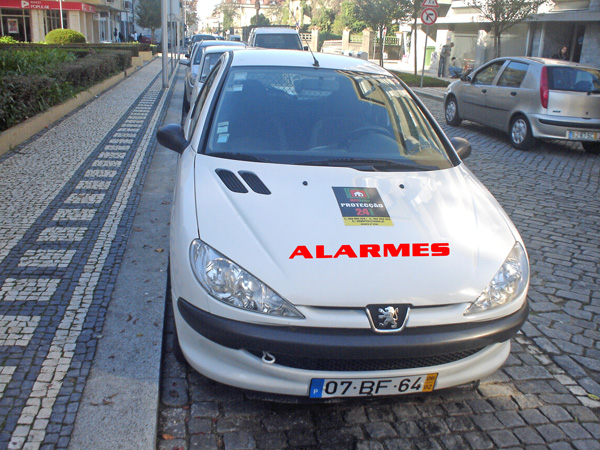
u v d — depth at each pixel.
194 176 3.25
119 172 7.00
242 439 2.71
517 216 6.30
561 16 20.73
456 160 3.80
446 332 2.59
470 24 27.61
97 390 2.89
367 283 2.58
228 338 2.55
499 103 10.63
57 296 3.80
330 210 2.93
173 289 2.87
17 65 10.52
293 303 2.52
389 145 3.68
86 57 17.19
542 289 4.55
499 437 2.84
